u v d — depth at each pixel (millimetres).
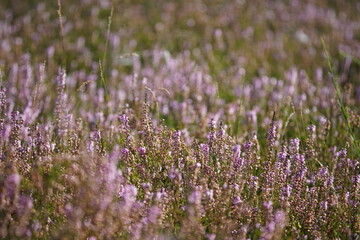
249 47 18438
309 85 13211
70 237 5949
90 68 14922
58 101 9094
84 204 6016
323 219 7090
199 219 6387
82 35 17625
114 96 11102
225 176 7160
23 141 8266
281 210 6816
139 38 18078
